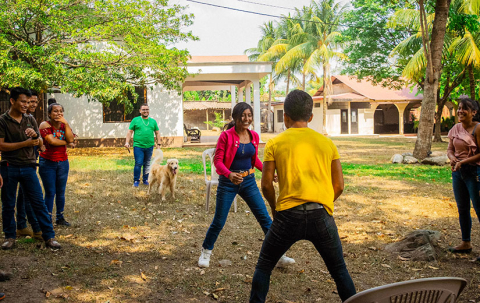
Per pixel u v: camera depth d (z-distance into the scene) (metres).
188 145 19.38
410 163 12.59
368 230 5.43
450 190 8.15
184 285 3.62
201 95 63.81
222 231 5.33
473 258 4.34
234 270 4.00
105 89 13.09
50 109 4.98
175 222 5.73
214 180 6.29
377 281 3.79
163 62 14.45
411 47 19.00
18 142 4.21
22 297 3.27
